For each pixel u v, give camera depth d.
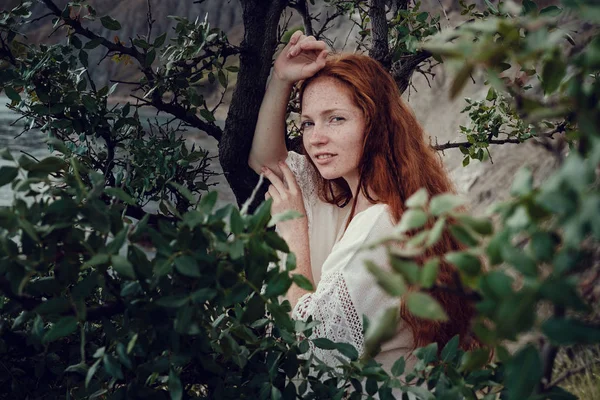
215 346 1.17
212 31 1.95
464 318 1.64
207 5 26.70
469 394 1.04
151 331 1.12
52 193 1.05
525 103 0.68
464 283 0.70
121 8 27.45
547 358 0.81
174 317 1.09
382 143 1.83
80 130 1.88
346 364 1.21
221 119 12.41
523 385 0.65
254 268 1.01
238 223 0.96
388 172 1.81
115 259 0.95
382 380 1.14
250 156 2.05
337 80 1.83
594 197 0.59
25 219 0.98
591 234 0.66
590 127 0.62
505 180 6.85
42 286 1.03
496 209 0.68
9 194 5.67
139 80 2.01
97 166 1.94
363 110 1.81
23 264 0.97
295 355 1.23
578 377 2.46
